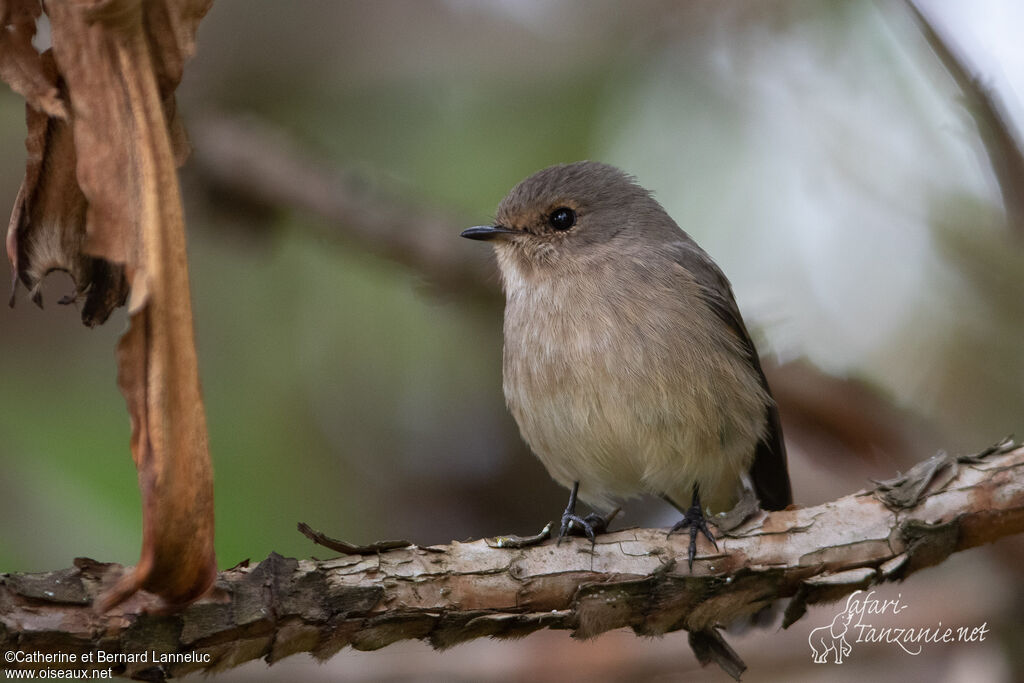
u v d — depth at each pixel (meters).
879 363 10.85
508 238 10.07
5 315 11.21
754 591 6.62
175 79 4.92
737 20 11.55
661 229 10.23
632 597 6.54
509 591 6.50
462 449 12.25
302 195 11.30
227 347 11.76
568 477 9.82
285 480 11.33
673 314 9.28
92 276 5.37
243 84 12.18
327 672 9.31
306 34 12.11
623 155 12.18
